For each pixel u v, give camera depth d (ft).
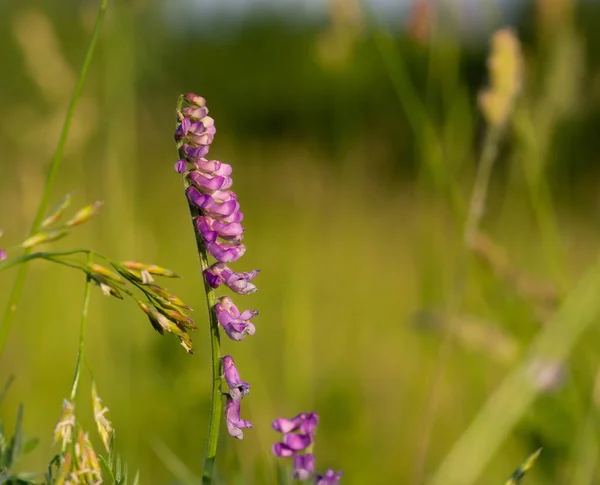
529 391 12.93
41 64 19.07
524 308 16.33
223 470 10.99
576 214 32.50
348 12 20.04
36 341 18.67
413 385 18.84
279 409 16.21
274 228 32.94
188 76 55.88
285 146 51.16
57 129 19.07
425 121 16.88
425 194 18.56
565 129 19.47
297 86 53.47
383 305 25.14
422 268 19.13
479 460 12.52
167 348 15.67
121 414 15.90
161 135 36.68
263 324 19.40
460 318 15.11
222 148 52.16
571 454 13.64
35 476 7.17
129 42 19.69
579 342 15.70
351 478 15.25
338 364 20.53
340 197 35.63
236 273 5.80
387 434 17.54
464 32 18.33
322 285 25.94
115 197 19.10
